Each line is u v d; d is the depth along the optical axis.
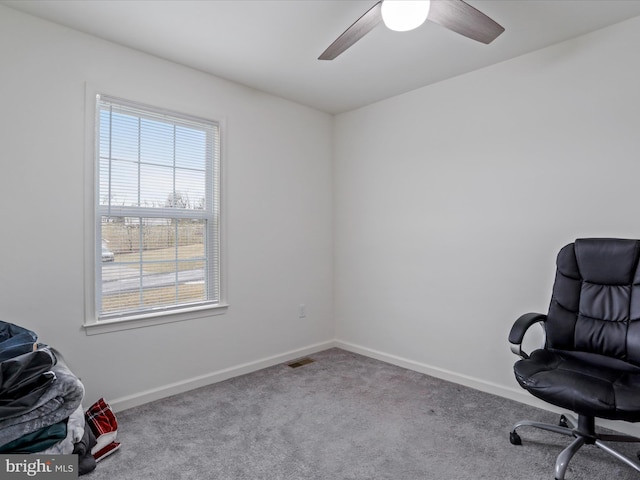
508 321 2.57
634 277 1.83
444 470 1.75
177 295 2.70
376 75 2.83
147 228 2.55
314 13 2.02
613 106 2.14
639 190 2.06
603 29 2.16
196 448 1.94
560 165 2.34
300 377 2.94
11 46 2.00
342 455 1.88
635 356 1.75
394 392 2.65
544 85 2.40
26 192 2.04
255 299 3.12
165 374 2.58
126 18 2.08
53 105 2.12
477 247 2.73
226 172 2.91
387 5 1.54
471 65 2.65
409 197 3.16
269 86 3.04
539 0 1.90
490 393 2.63
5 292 1.98
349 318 3.67
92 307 2.28
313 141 3.60
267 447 1.95
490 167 2.66
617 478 1.68
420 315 3.08
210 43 2.35
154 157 2.57
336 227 3.79
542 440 2.01
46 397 1.51
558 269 2.07
